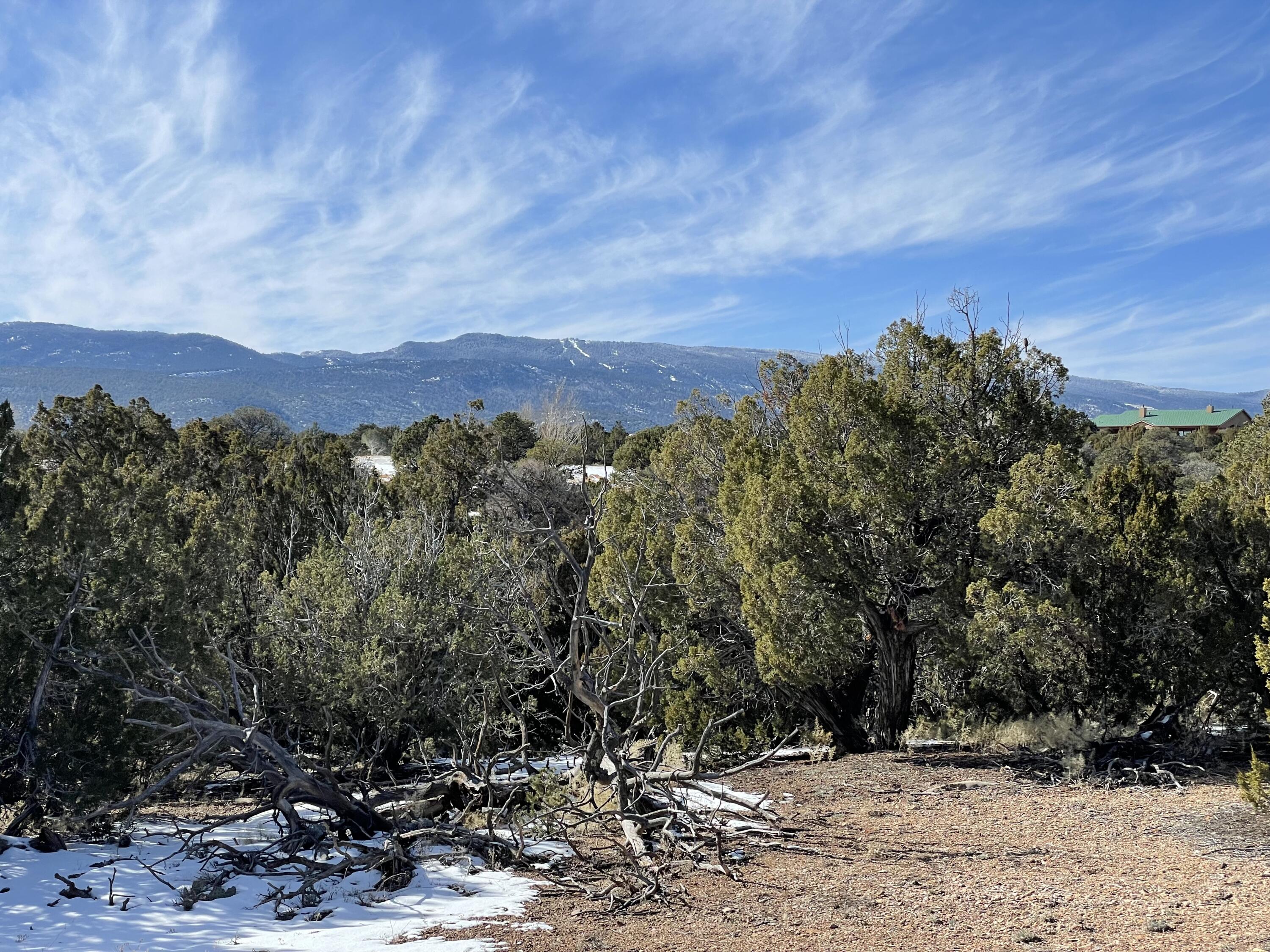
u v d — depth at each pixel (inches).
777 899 354.6
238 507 926.4
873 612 655.1
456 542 773.9
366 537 713.6
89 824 460.4
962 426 684.7
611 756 470.3
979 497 663.8
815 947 293.4
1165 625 577.6
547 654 528.7
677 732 493.7
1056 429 676.1
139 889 362.0
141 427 1507.1
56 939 298.0
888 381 725.3
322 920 333.7
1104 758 576.4
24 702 463.2
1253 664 557.9
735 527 665.0
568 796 489.7
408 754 706.8
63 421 1427.2
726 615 729.6
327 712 601.6
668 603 734.5
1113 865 374.0
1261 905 299.4
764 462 714.8
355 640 623.8
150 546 532.1
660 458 875.4
